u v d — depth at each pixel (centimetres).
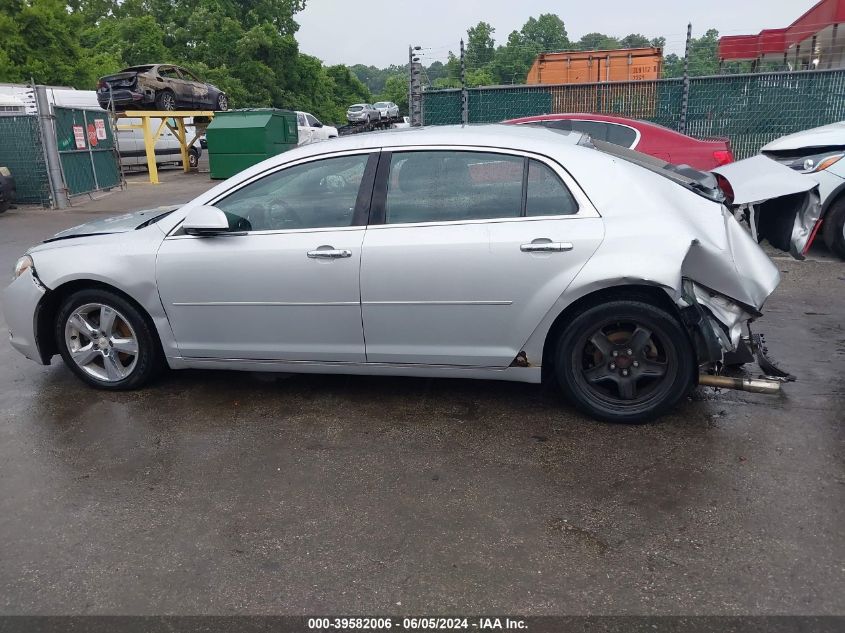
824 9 1280
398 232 385
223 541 293
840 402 408
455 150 387
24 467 361
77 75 3634
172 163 2698
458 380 462
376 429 394
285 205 409
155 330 446
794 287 664
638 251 353
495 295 375
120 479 347
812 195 462
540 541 287
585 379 387
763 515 298
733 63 1423
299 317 405
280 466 355
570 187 371
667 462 346
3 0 3319
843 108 1181
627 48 1577
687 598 250
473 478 338
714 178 430
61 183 1521
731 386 380
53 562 283
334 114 5803
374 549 285
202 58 5075
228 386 463
